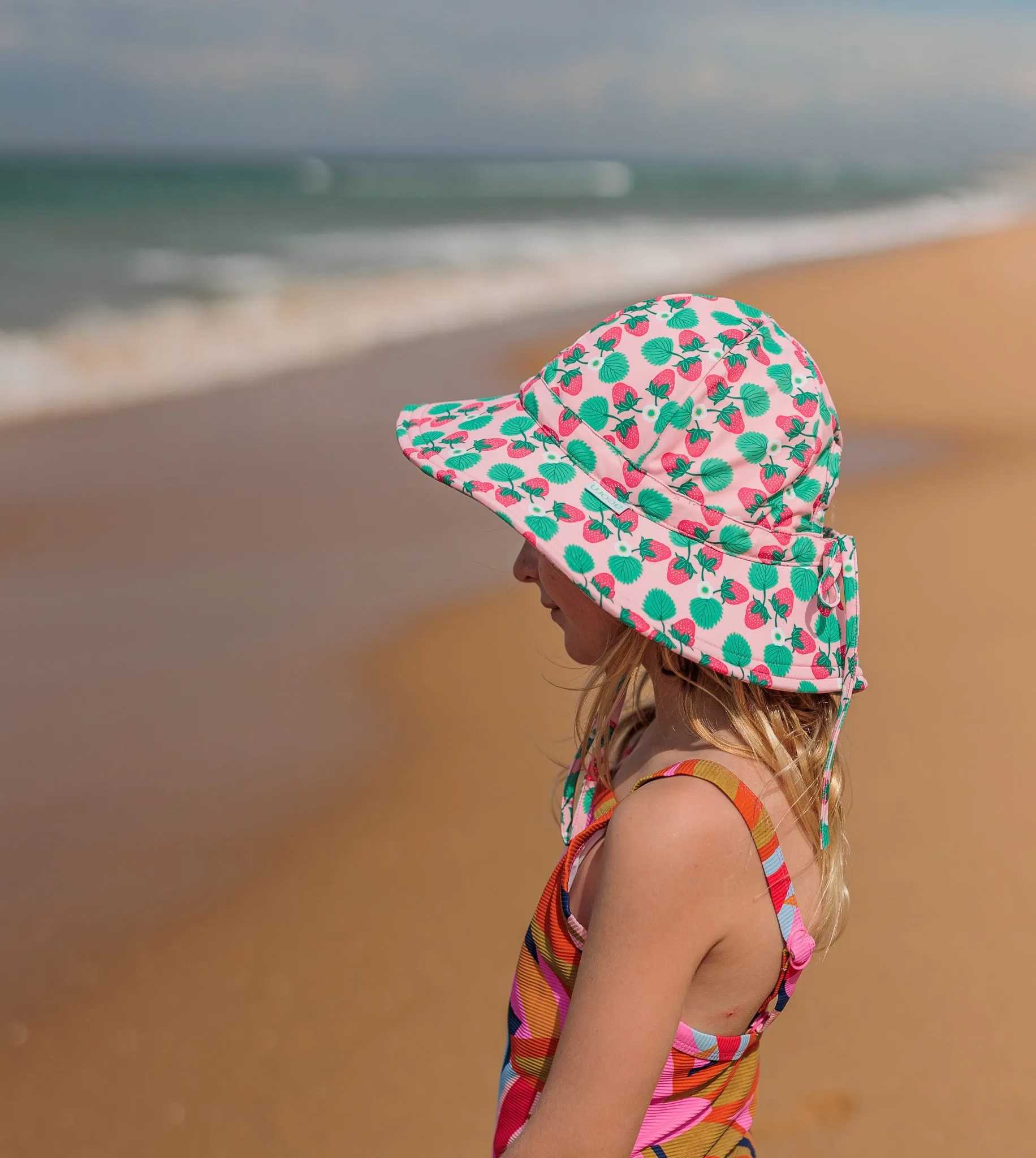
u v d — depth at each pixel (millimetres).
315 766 4008
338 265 21328
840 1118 2492
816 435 1347
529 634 5219
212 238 27906
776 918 1254
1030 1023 2738
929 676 4512
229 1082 2631
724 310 1389
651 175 114250
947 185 83312
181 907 3238
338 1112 2553
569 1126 1196
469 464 1375
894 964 2928
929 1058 2648
